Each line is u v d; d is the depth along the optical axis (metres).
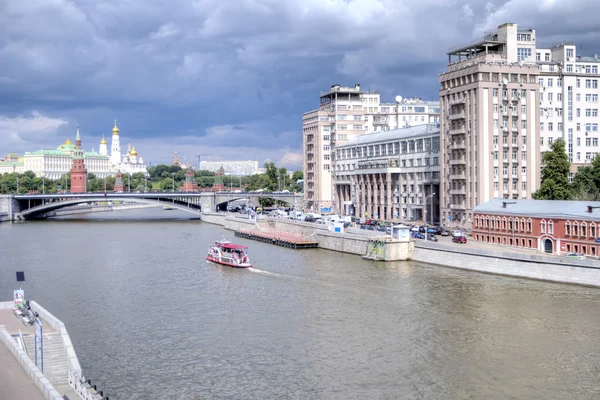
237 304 105.12
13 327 76.38
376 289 114.50
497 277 123.25
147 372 73.50
